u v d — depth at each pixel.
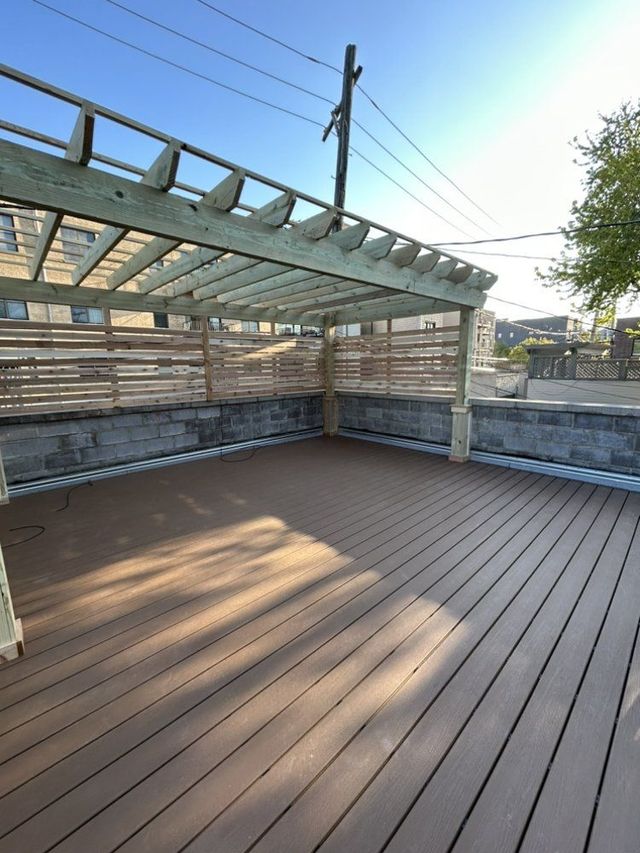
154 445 4.52
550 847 0.95
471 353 4.53
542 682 1.46
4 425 3.53
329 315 6.00
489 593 2.04
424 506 3.26
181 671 1.55
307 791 1.09
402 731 1.27
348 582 2.16
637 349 13.17
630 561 2.32
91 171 1.71
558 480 3.86
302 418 6.14
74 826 1.01
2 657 1.59
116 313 9.66
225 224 2.17
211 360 4.89
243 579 2.21
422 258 3.35
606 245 7.54
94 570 2.32
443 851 0.95
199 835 0.98
